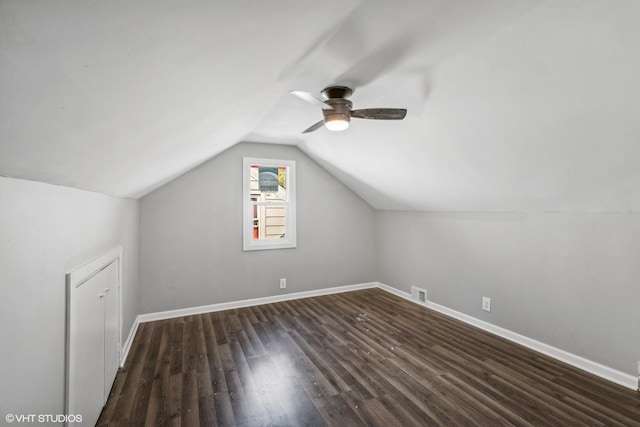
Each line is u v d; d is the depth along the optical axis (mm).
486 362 2537
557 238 2598
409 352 2721
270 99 2148
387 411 1932
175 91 1042
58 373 1251
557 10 1312
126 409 1960
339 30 1425
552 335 2641
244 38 934
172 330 3229
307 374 2365
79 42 526
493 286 3141
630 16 1200
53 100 646
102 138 1050
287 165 4285
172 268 3635
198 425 1819
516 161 2266
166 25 636
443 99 2104
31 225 1010
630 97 1467
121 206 2520
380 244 4863
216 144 2820
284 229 4480
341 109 2078
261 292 4125
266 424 1827
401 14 1338
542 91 1679
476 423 1817
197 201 3760
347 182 4535
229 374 2369
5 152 713
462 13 1362
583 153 1896
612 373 2254
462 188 2990
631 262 2170
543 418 1854
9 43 426
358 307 3973
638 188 1929
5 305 855
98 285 1812
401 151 2979
